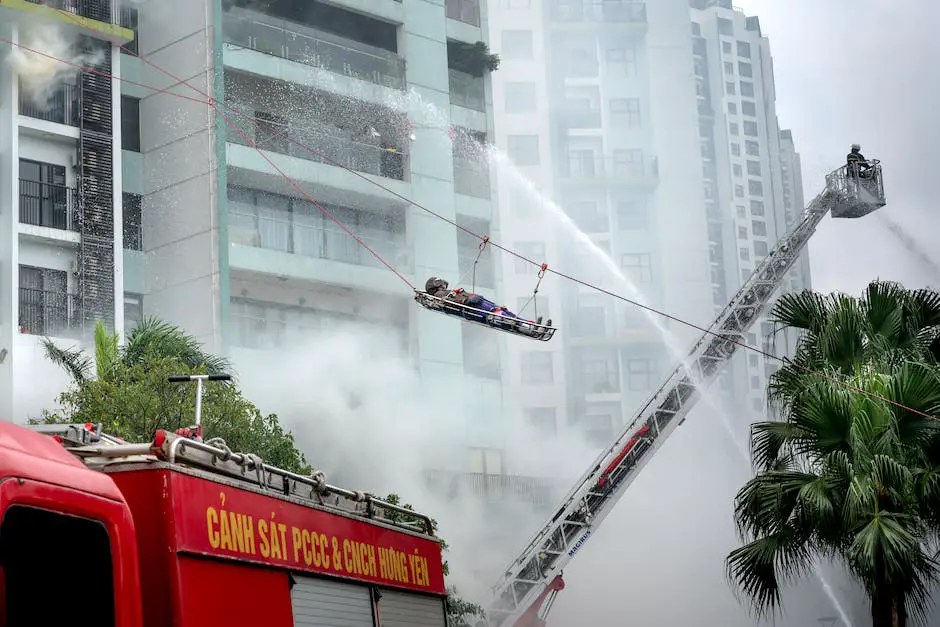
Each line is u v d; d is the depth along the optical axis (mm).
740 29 163250
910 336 24438
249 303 56938
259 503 9992
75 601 7836
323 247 59531
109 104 48844
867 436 22031
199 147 54812
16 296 44562
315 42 61219
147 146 56156
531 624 43312
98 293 46719
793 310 25375
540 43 103875
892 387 22062
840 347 24094
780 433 23719
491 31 103812
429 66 66125
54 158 47344
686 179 107000
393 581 12602
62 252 46875
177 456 9078
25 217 46156
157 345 33688
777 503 22469
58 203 47062
